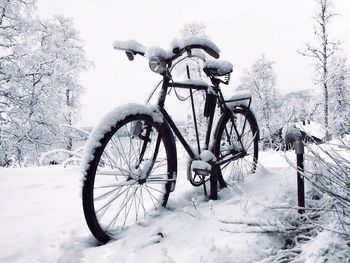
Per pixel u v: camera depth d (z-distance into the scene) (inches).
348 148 66.1
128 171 79.9
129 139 82.0
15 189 115.9
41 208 96.7
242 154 113.1
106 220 84.9
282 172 119.2
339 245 53.9
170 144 89.4
